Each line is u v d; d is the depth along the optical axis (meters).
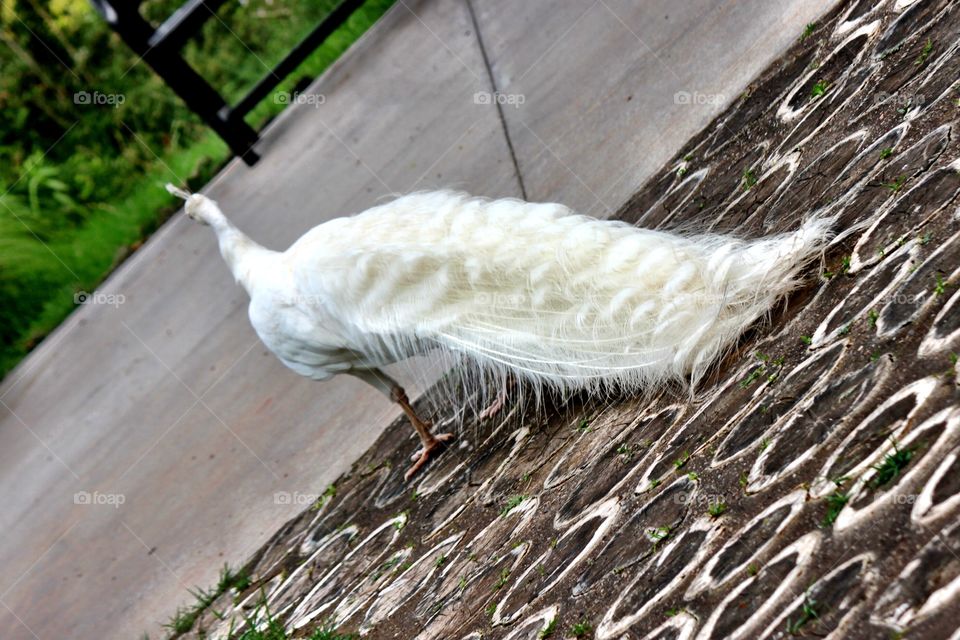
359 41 9.59
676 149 5.93
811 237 3.36
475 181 7.08
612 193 6.13
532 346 3.61
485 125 7.48
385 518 4.90
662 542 2.88
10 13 11.70
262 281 4.57
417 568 4.16
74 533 7.01
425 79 8.42
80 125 10.70
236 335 7.68
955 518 2.12
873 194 3.44
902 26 4.37
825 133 4.27
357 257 3.94
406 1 9.66
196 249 8.87
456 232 3.80
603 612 2.83
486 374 4.16
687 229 4.12
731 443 2.99
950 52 3.75
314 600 4.73
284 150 8.92
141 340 8.26
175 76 8.73
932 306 2.71
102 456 7.51
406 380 5.76
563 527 3.43
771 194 4.30
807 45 5.36
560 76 7.34
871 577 2.18
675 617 2.57
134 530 6.68
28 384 8.78
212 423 7.04
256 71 10.27
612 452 3.59
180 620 5.68
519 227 3.73
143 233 9.87
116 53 11.02
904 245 3.04
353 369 4.68
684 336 3.41
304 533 5.58
